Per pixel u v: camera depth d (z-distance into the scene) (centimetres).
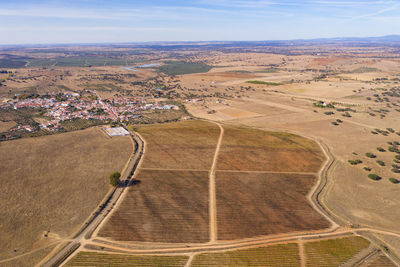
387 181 12100
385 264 7531
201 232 8700
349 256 7762
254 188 11269
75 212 9638
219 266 7338
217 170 12688
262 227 8981
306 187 11494
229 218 9381
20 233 8588
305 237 8550
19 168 12556
